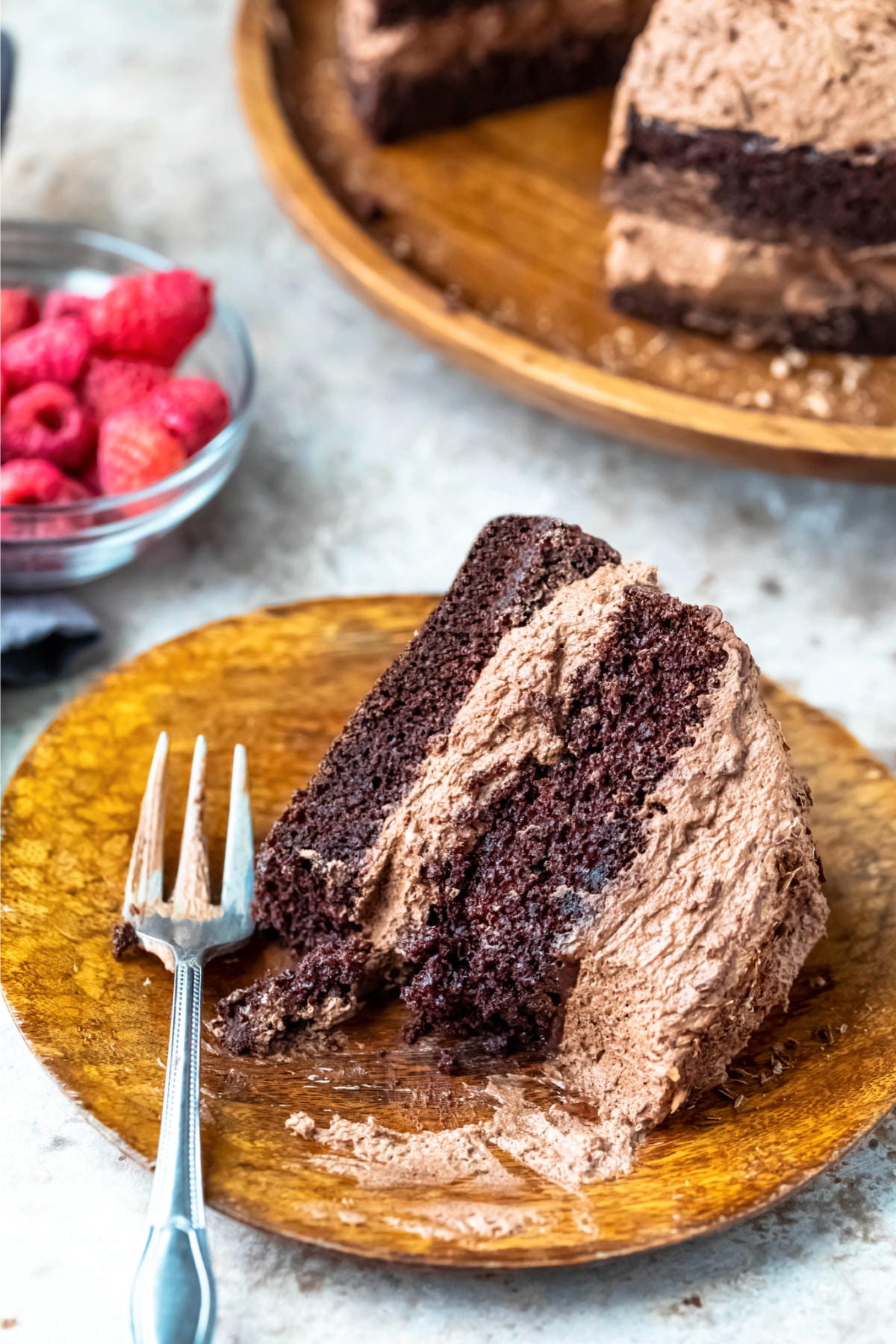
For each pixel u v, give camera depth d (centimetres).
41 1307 56
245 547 73
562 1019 60
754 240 76
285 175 79
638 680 60
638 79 76
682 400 72
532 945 59
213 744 65
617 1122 58
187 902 61
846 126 74
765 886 58
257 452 76
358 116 86
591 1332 56
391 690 61
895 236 75
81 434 69
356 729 61
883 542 75
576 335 78
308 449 76
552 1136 58
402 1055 60
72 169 85
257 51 85
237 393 74
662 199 77
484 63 85
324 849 61
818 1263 58
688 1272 57
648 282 78
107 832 62
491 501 75
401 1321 56
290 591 72
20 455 69
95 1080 57
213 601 72
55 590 71
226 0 99
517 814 60
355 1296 56
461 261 80
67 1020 58
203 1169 56
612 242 78
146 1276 54
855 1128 57
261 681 66
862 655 72
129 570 72
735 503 76
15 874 61
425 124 86
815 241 76
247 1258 57
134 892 61
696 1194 56
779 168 75
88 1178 58
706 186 76
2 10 95
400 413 78
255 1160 56
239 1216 55
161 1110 57
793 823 59
